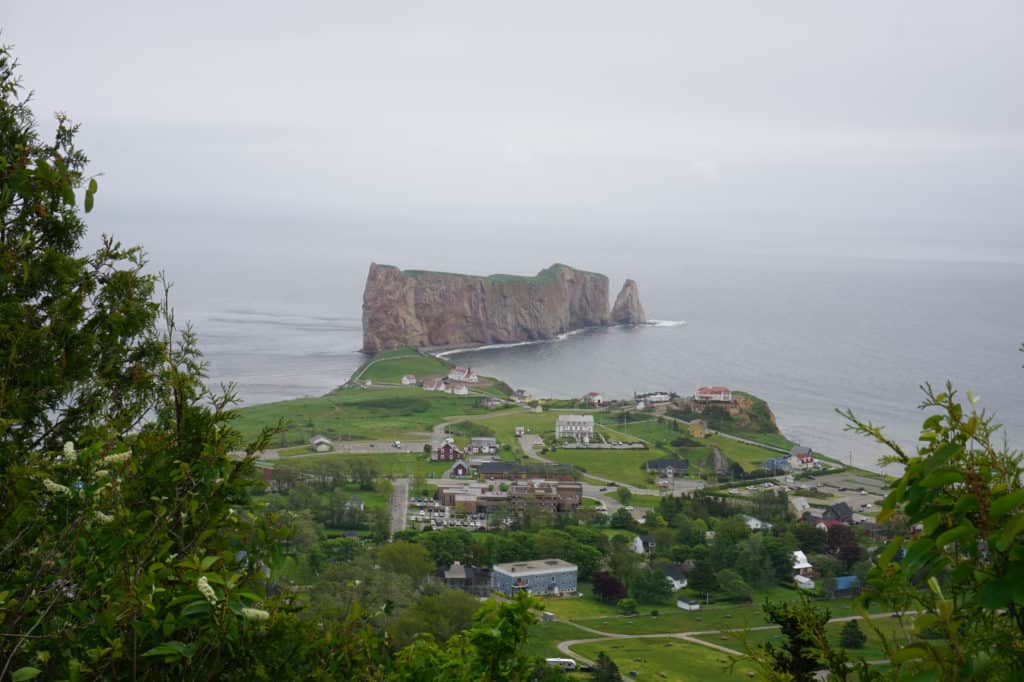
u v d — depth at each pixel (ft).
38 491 23.29
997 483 13.11
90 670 20.29
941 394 13.97
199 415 25.93
